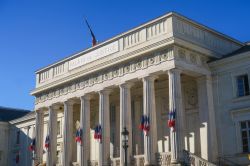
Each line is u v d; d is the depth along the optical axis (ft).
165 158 130.62
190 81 151.84
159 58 136.87
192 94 150.51
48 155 179.83
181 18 139.85
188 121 150.00
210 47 148.77
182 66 133.69
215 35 155.12
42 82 194.18
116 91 169.99
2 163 262.67
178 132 126.21
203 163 119.55
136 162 140.15
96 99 184.55
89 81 165.07
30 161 239.50
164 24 139.44
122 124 144.77
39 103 192.75
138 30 148.05
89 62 167.63
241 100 136.46
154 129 135.54
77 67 173.99
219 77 144.15
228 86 140.97
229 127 138.00
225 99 140.87
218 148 139.13
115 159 149.28
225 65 142.41
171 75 131.54
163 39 135.95
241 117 135.64
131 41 150.20
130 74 146.00
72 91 173.06
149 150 132.98
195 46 139.44
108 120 156.04
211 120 139.95
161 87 160.35
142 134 163.53
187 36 139.95
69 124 173.88
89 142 164.96
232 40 163.32
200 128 141.18
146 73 139.74
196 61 140.97
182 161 123.03
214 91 144.15
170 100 129.80
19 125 260.21
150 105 136.98
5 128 270.05
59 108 193.57
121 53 152.15
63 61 182.80
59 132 211.61
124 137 112.98
